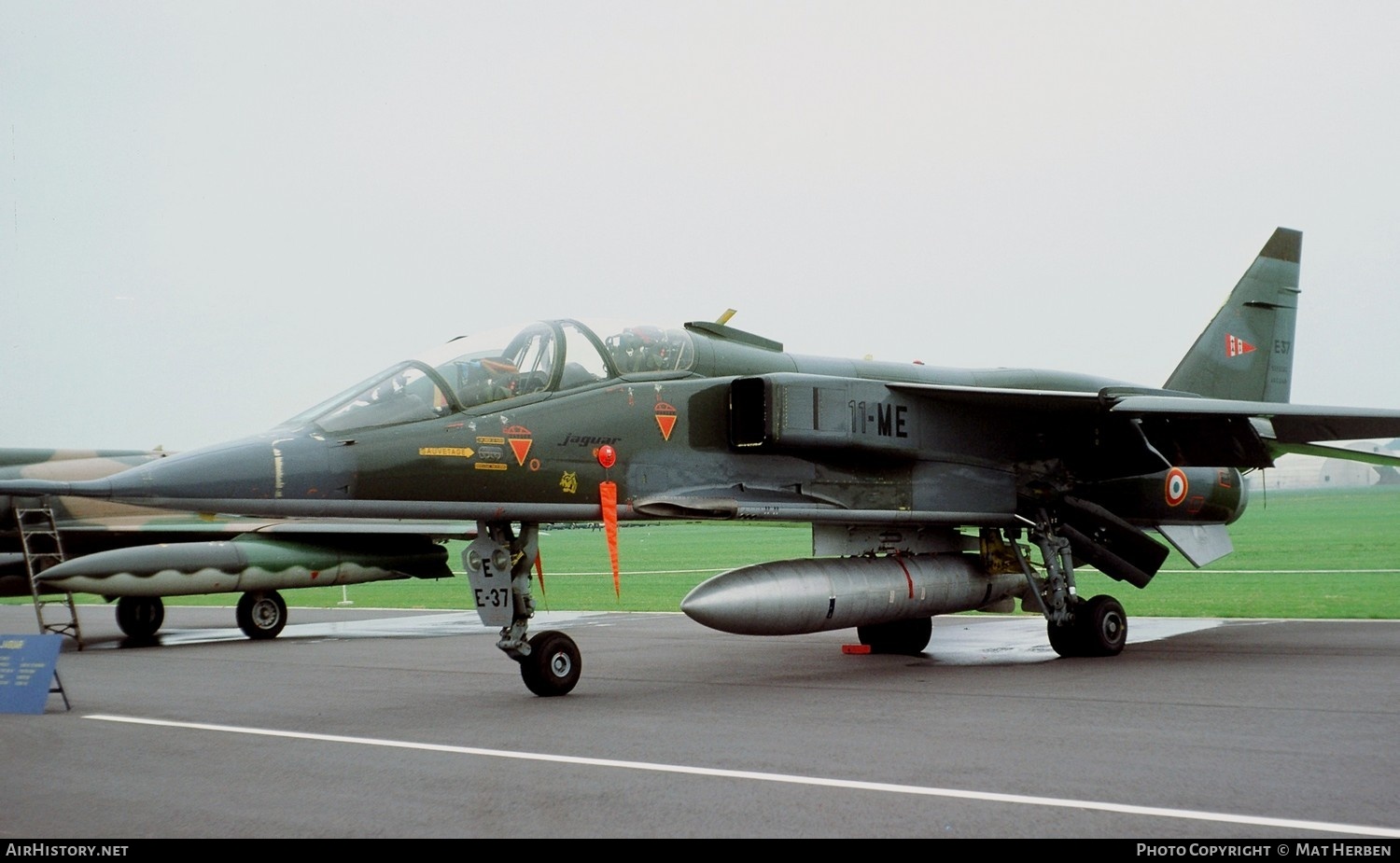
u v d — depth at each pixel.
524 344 10.77
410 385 10.05
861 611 12.34
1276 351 18.00
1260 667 11.70
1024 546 13.99
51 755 7.69
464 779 6.71
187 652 15.78
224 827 5.70
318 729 8.68
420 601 27.08
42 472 18.39
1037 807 5.81
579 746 7.71
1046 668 12.05
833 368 13.25
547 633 10.48
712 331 12.57
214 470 8.83
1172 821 5.51
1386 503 86.25
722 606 11.20
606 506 10.80
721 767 6.93
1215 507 16.09
